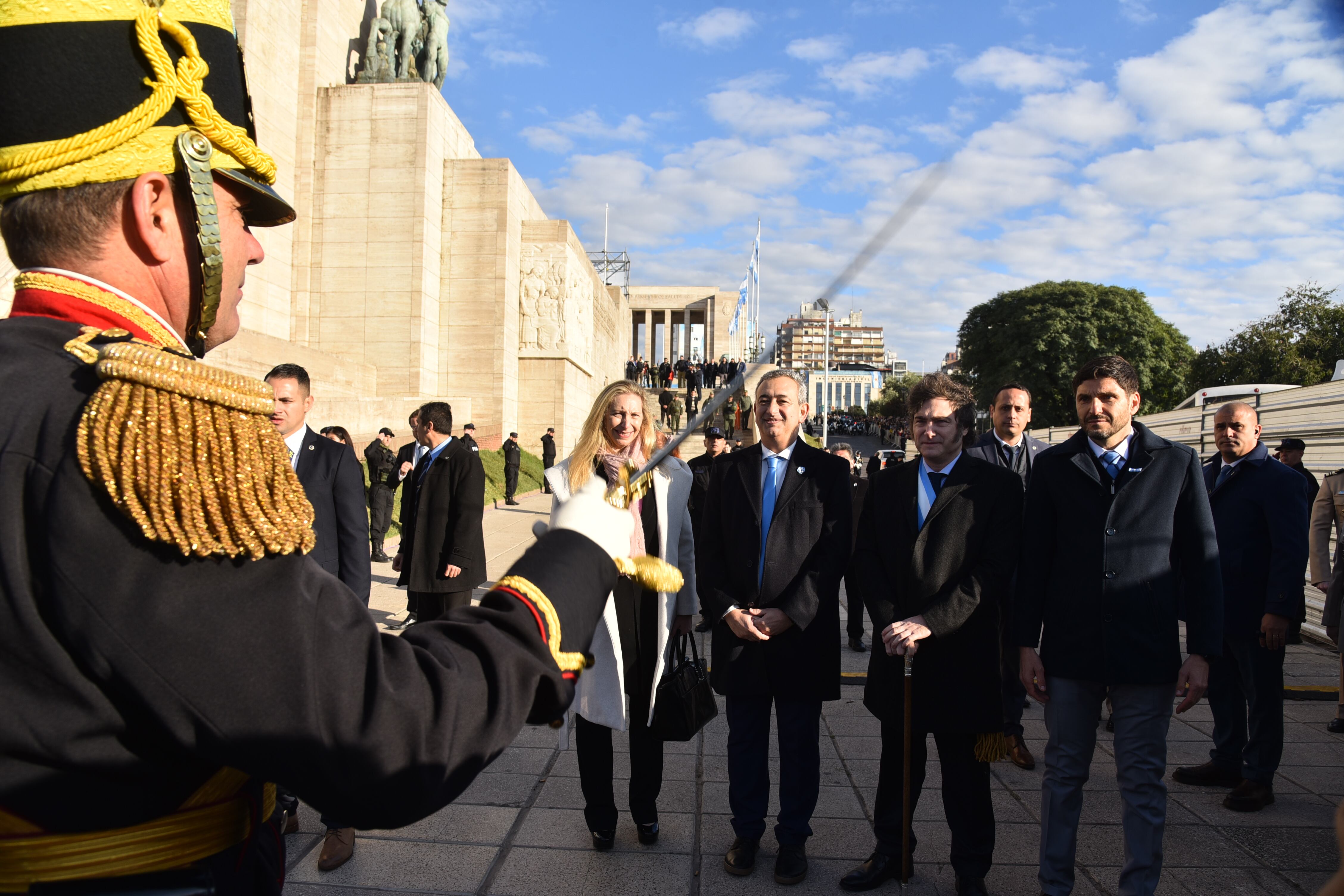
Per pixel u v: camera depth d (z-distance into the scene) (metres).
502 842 3.86
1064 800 3.35
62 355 0.91
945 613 3.41
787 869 3.53
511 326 26.25
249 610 0.84
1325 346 36.22
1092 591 3.35
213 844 0.97
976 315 44.72
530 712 1.03
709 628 8.04
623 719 3.53
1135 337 40.72
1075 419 41.78
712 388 39.69
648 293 58.00
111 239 0.96
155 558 0.82
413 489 5.62
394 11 24.91
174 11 0.98
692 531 4.20
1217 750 4.71
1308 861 3.79
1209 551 3.40
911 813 3.53
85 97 0.92
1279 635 4.25
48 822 0.85
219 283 1.03
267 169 1.10
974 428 4.16
